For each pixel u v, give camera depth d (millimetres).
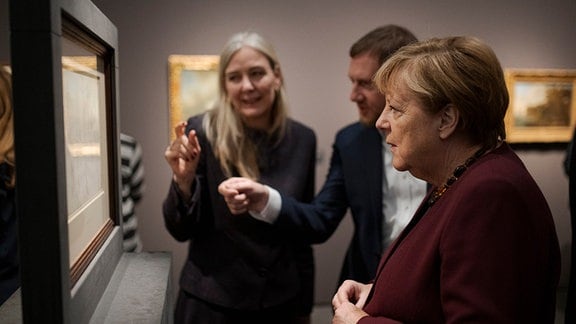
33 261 628
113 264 1033
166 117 2953
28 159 610
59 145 626
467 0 3189
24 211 618
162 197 3006
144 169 2965
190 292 1710
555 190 3516
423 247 880
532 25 3309
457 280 777
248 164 1724
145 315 834
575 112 3422
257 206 1619
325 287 3244
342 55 3088
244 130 1760
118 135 1115
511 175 809
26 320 636
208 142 1730
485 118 860
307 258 1848
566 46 3381
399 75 906
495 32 3264
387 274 945
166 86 2932
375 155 1690
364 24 3086
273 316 1727
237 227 1680
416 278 863
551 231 829
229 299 1666
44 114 606
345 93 3119
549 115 3383
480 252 771
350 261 1779
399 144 916
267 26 2984
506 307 753
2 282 1229
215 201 1698
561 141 3428
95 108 956
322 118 3115
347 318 975
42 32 596
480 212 785
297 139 1825
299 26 3020
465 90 836
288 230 1679
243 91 1691
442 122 878
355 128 1794
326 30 3053
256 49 1697
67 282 663
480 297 755
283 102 1776
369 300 1024
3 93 1157
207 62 2912
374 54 1557
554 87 3363
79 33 797
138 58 2885
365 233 1682
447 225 814
